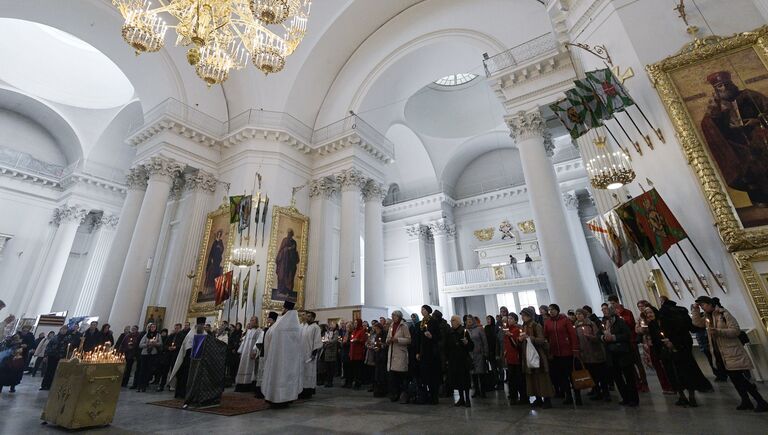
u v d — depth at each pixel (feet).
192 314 34.65
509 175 66.03
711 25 18.47
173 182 38.60
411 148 63.82
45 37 49.37
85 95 52.31
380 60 43.83
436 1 41.29
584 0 23.24
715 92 17.17
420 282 62.18
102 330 26.81
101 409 12.68
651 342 14.75
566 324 14.88
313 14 41.91
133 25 19.84
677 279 18.65
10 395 20.36
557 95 30.25
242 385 21.98
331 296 39.88
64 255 49.14
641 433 9.75
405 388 17.46
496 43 35.76
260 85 42.52
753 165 15.71
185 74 40.73
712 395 14.47
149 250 34.94
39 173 51.57
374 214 43.32
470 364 15.90
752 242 14.96
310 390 18.67
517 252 59.98
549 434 10.21
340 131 43.68
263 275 34.88
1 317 45.32
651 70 18.69
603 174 18.19
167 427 12.43
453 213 68.23
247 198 35.06
